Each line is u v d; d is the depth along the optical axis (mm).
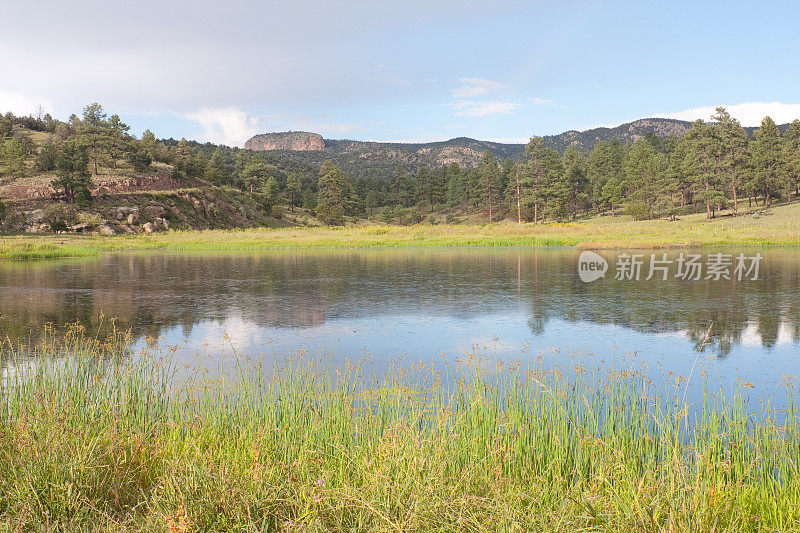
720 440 5668
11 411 6254
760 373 9562
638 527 3879
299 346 11914
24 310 16797
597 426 6031
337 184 138625
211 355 10930
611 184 112062
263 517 3928
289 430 5727
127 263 35500
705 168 92875
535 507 4230
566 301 18219
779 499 4562
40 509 4043
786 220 71375
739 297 18547
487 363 9383
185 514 3783
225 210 108125
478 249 46656
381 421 6133
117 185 94562
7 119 135000
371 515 4008
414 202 178125
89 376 8000
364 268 30875
